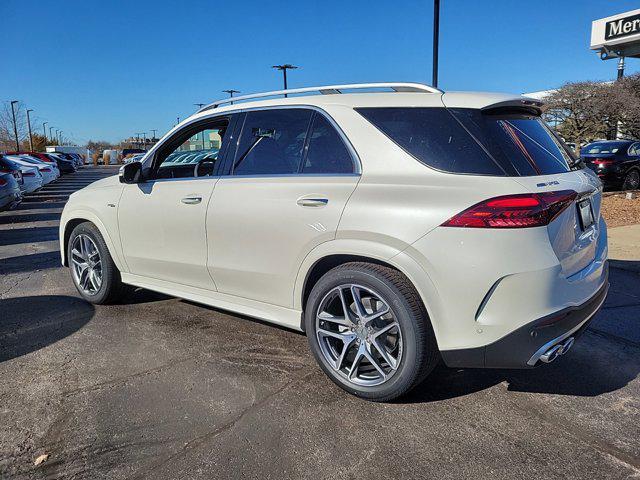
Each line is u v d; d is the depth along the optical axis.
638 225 8.39
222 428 2.70
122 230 4.29
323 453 2.49
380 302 2.87
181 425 2.73
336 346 3.14
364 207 2.80
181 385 3.17
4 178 12.02
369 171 2.91
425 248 2.59
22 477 2.32
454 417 2.80
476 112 2.76
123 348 3.74
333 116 3.14
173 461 2.43
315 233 2.98
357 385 2.96
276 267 3.25
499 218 2.46
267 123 3.51
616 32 29.16
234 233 3.45
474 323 2.55
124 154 67.06
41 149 73.69
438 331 2.64
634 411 2.85
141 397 3.02
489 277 2.48
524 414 2.83
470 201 2.52
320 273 3.21
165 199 3.92
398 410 2.87
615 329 4.02
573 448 2.52
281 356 3.59
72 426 2.72
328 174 3.07
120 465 2.41
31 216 12.91
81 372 3.35
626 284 5.18
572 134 24.69
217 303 3.77
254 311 3.53
